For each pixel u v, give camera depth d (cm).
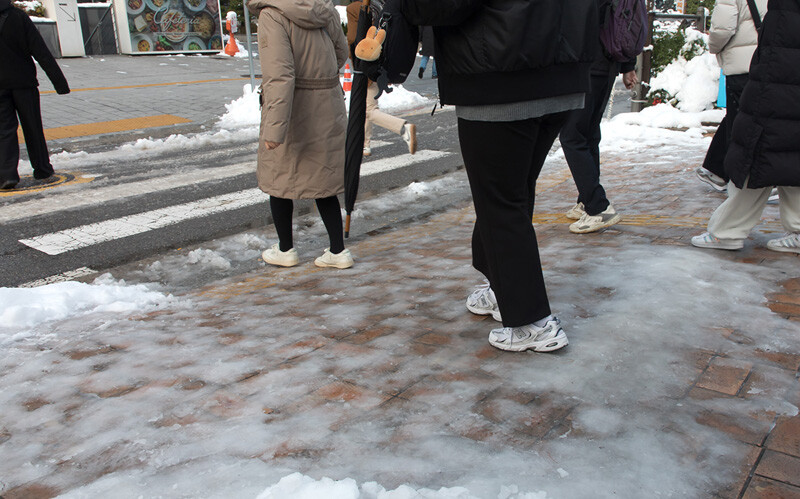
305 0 379
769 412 199
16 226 571
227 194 673
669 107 920
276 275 434
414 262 423
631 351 244
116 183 726
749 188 330
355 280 395
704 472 172
